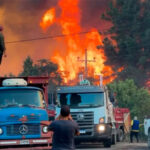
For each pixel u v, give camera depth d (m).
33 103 18.50
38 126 17.66
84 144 31.66
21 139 17.44
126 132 38.81
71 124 11.62
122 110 37.81
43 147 17.53
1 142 17.31
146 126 25.77
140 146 28.42
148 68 80.25
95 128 26.56
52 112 19.11
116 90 49.97
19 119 17.48
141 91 50.16
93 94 27.06
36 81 20.55
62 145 11.52
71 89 27.23
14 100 18.36
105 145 27.58
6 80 19.03
